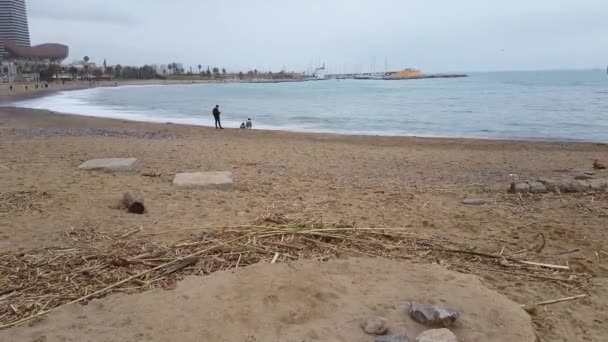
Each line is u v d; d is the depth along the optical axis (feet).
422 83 423.23
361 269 14.89
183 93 260.83
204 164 38.45
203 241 17.04
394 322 11.78
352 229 18.75
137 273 14.37
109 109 135.74
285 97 204.13
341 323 11.71
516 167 42.70
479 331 11.50
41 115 103.45
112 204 22.24
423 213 22.62
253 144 56.59
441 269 15.10
